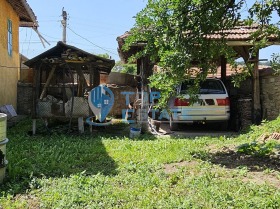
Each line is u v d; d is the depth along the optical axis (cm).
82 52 837
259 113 902
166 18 527
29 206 333
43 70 957
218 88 912
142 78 898
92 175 447
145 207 324
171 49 534
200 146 677
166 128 995
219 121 904
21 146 650
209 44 581
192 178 425
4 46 1027
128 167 486
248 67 675
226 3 551
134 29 553
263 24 593
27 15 1233
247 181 416
